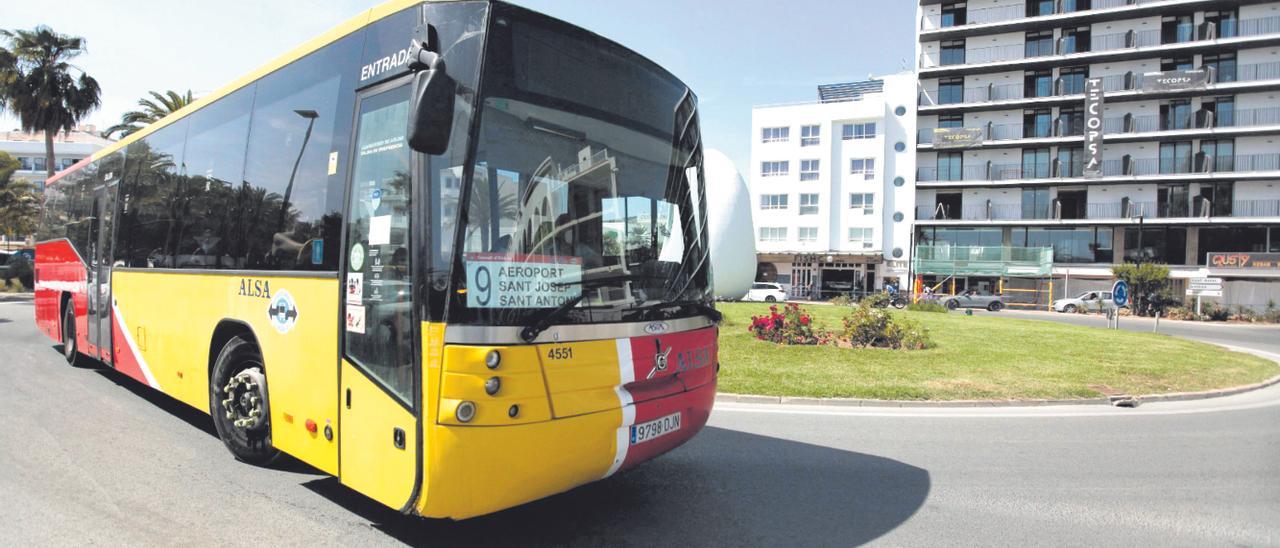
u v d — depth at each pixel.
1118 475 5.92
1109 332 20.52
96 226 8.02
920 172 52.56
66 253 9.21
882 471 5.87
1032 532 4.51
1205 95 45.50
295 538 3.98
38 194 32.78
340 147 4.12
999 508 4.99
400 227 3.52
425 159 3.39
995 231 50.66
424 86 3.16
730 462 5.99
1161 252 46.56
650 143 4.32
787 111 54.62
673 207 4.44
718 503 4.88
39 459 5.35
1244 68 44.97
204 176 5.71
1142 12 46.34
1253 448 6.98
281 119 4.78
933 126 52.28
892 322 14.49
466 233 3.28
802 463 6.04
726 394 9.02
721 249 32.97
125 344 7.06
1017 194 50.12
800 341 14.17
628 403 3.81
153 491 4.70
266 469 5.22
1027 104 48.94
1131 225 47.06
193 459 5.43
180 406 7.28
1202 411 9.16
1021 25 49.09
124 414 6.86
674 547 4.05
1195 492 5.46
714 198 33.56
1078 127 48.50
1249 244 44.69
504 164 3.45
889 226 52.78
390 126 3.71
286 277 4.44
